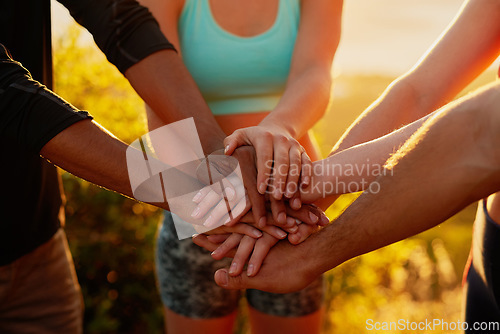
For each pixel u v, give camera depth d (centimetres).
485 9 132
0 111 115
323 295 173
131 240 266
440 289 428
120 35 143
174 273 165
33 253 162
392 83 143
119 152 121
